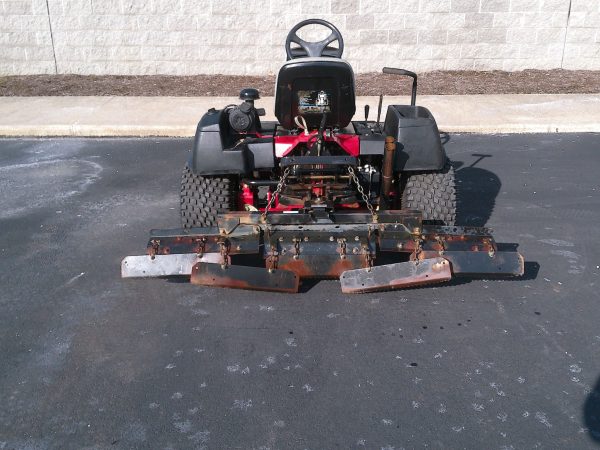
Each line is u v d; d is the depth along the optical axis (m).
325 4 11.45
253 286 4.05
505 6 11.55
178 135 9.08
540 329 3.89
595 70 12.02
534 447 2.92
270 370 3.51
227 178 4.69
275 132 4.86
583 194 6.43
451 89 10.94
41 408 3.23
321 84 4.45
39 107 10.15
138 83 11.56
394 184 4.93
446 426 3.06
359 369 3.51
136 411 3.20
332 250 4.10
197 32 11.70
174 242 4.16
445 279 3.95
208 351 3.69
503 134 9.02
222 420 3.12
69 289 4.48
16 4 11.62
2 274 4.73
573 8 11.59
